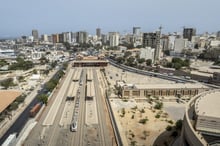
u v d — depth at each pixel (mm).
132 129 106312
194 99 86938
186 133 66188
